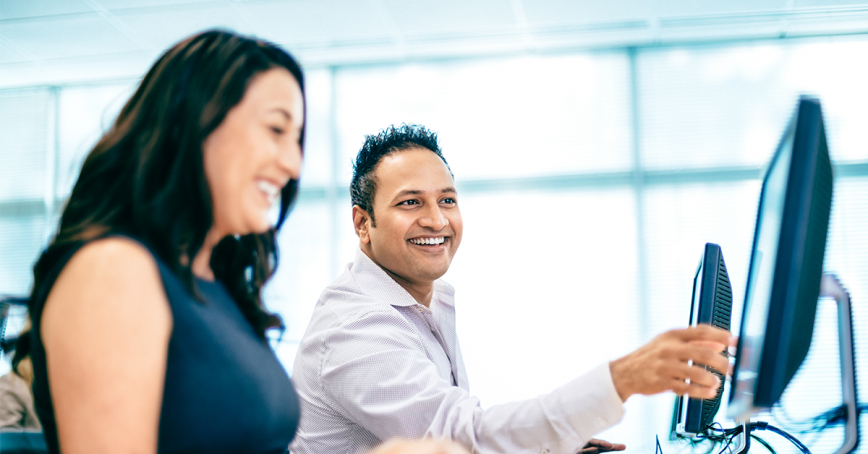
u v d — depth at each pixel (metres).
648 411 4.25
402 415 1.15
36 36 4.27
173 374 0.65
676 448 1.46
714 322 1.19
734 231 4.43
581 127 4.68
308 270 4.85
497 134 4.76
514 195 4.69
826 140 0.77
